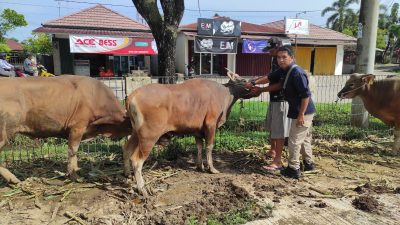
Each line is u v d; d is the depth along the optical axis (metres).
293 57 5.14
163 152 6.30
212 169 5.52
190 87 5.02
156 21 7.52
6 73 12.31
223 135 7.42
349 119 8.90
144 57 25.08
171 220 3.99
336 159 6.36
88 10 23.70
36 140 7.15
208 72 26.31
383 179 5.38
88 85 4.96
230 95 5.57
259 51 25.34
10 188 4.85
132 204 4.42
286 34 26.66
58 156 6.15
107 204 4.44
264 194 4.77
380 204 4.49
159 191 4.81
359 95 6.83
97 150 6.47
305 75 4.93
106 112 5.09
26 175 5.30
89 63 23.38
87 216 4.10
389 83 6.53
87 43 21.02
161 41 7.55
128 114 4.71
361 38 8.32
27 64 14.78
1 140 4.51
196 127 5.12
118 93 8.34
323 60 29.88
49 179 5.15
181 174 5.47
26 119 4.68
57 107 4.75
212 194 4.72
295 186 5.09
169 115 4.78
